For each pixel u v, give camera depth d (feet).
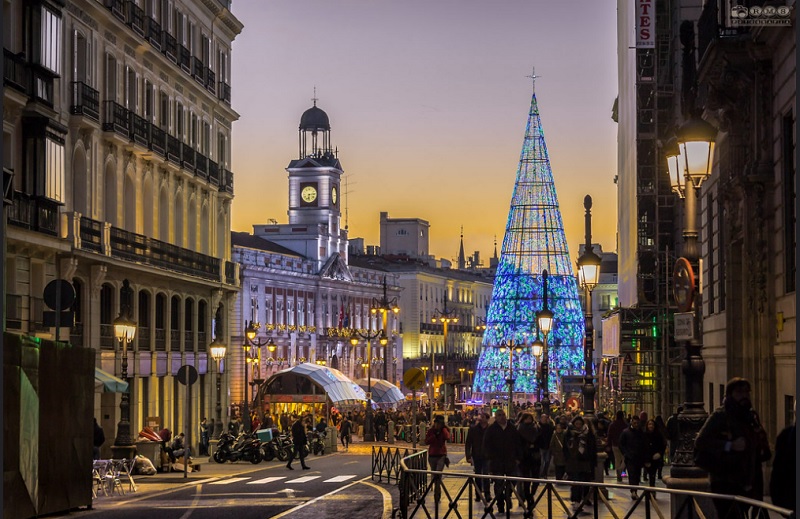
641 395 190.49
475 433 92.84
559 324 346.95
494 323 349.61
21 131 137.80
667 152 58.90
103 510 83.71
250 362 371.15
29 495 70.49
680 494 47.50
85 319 155.63
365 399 264.93
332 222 454.81
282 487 110.22
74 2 152.66
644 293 192.65
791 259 80.23
